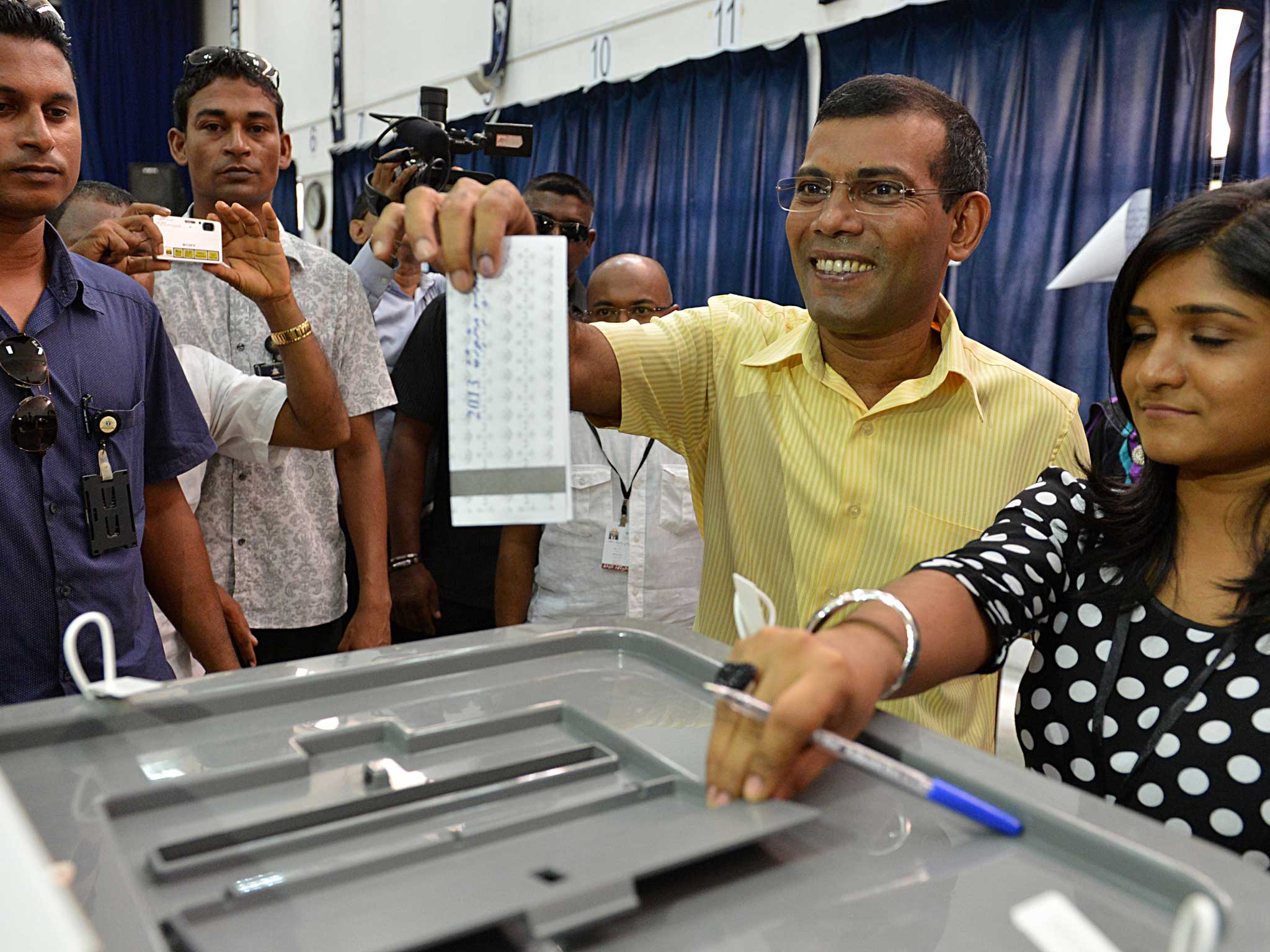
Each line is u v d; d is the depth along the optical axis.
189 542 1.42
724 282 3.67
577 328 1.16
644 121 3.97
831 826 0.56
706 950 0.45
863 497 1.15
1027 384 1.19
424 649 0.75
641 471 1.87
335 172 5.96
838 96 1.11
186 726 0.64
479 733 0.65
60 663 1.14
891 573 1.15
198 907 0.44
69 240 1.98
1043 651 0.89
